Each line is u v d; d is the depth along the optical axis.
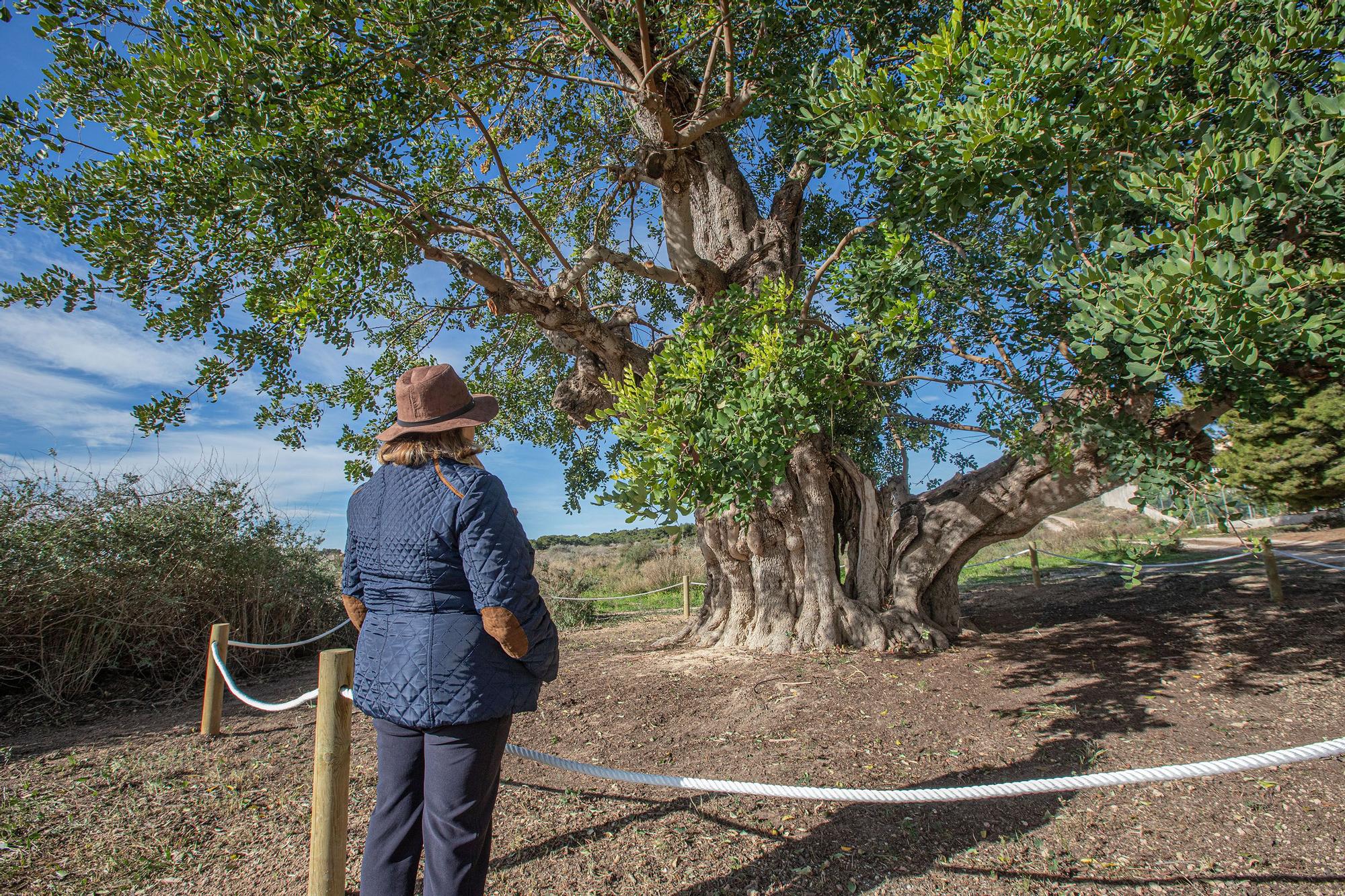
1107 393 5.09
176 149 4.27
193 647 7.25
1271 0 3.64
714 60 6.73
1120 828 3.08
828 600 7.22
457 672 1.99
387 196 5.23
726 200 8.22
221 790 4.01
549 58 7.27
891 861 2.89
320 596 8.87
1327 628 6.26
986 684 5.59
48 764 4.65
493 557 1.98
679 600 13.12
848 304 4.63
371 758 4.41
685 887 2.75
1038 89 3.43
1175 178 2.98
